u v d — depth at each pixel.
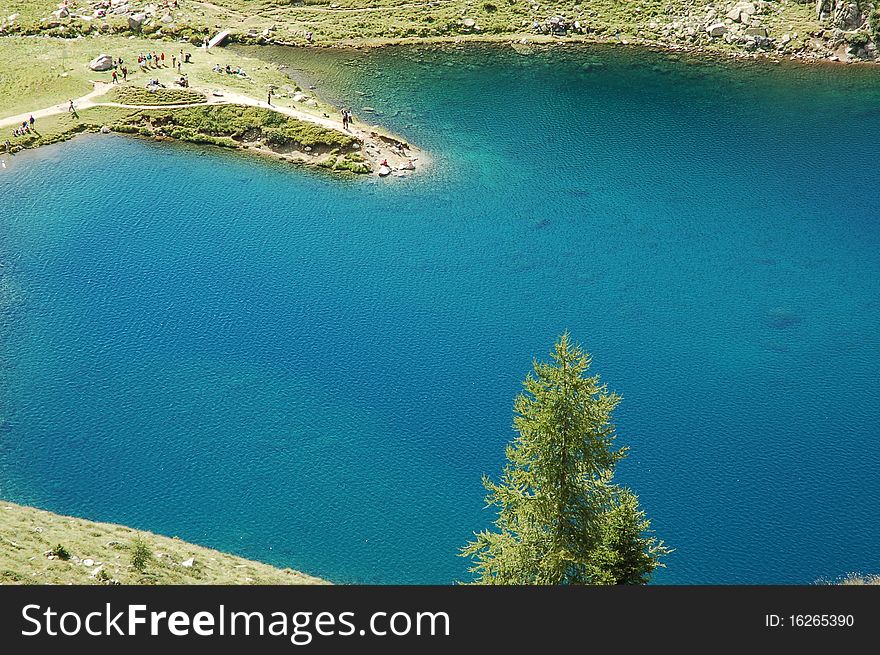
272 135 137.00
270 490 79.38
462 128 144.12
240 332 100.19
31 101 143.88
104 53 157.50
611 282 111.12
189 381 92.50
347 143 135.88
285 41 165.25
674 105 152.38
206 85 148.25
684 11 174.50
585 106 151.50
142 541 66.06
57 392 90.50
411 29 169.62
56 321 101.12
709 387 93.38
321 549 73.44
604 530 54.28
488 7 176.12
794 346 99.94
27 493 77.44
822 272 113.69
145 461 82.06
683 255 116.69
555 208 126.06
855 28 166.25
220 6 174.88
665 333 101.81
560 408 52.72
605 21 174.00
